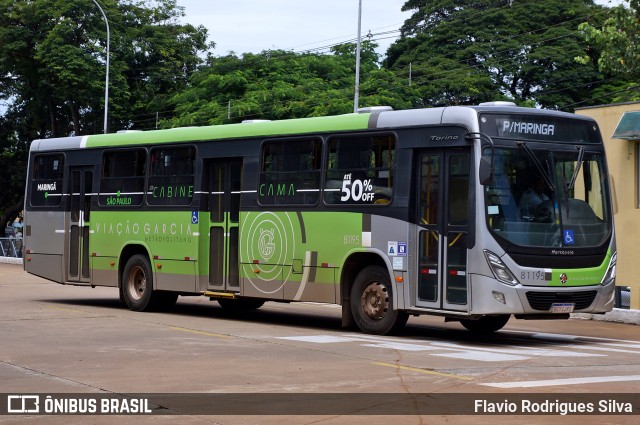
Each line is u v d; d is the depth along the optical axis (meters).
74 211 21.06
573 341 15.37
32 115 51.62
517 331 17.08
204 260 18.17
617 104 22.80
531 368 11.50
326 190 15.98
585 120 14.96
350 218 15.55
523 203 14.05
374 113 15.48
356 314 15.51
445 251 14.25
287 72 49.69
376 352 12.86
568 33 54.56
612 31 21.11
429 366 11.52
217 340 14.30
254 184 17.20
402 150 14.90
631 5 20.86
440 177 14.43
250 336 14.88
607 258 14.70
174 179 18.84
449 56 56.19
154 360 12.05
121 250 19.86
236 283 17.55
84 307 20.39
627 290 22.14
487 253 13.71
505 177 14.01
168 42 53.56
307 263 16.16
